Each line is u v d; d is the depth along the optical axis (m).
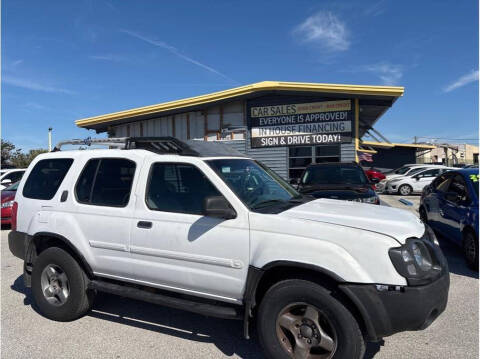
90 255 3.86
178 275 3.36
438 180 7.31
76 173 4.13
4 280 5.57
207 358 3.23
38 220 4.18
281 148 15.50
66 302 3.99
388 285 2.63
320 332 2.80
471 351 3.22
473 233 5.37
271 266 2.89
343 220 2.97
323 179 8.47
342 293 2.76
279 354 2.92
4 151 39.44
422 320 2.64
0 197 9.66
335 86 14.25
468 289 4.69
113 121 17.88
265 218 3.05
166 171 3.61
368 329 2.66
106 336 3.68
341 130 14.73
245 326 3.03
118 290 3.74
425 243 2.90
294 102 15.29
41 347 3.47
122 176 3.85
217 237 3.17
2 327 3.93
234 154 4.07
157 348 3.42
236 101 16.08
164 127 17.47
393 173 21.69
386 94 13.75
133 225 3.59
